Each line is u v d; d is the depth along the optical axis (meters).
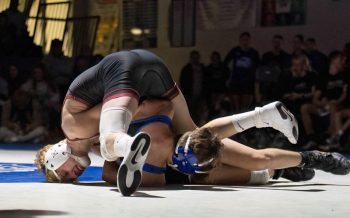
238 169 4.09
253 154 4.05
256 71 11.31
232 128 4.02
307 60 10.86
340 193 3.63
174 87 4.01
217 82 11.66
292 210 2.82
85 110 3.94
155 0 13.81
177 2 13.53
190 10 13.43
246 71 11.37
